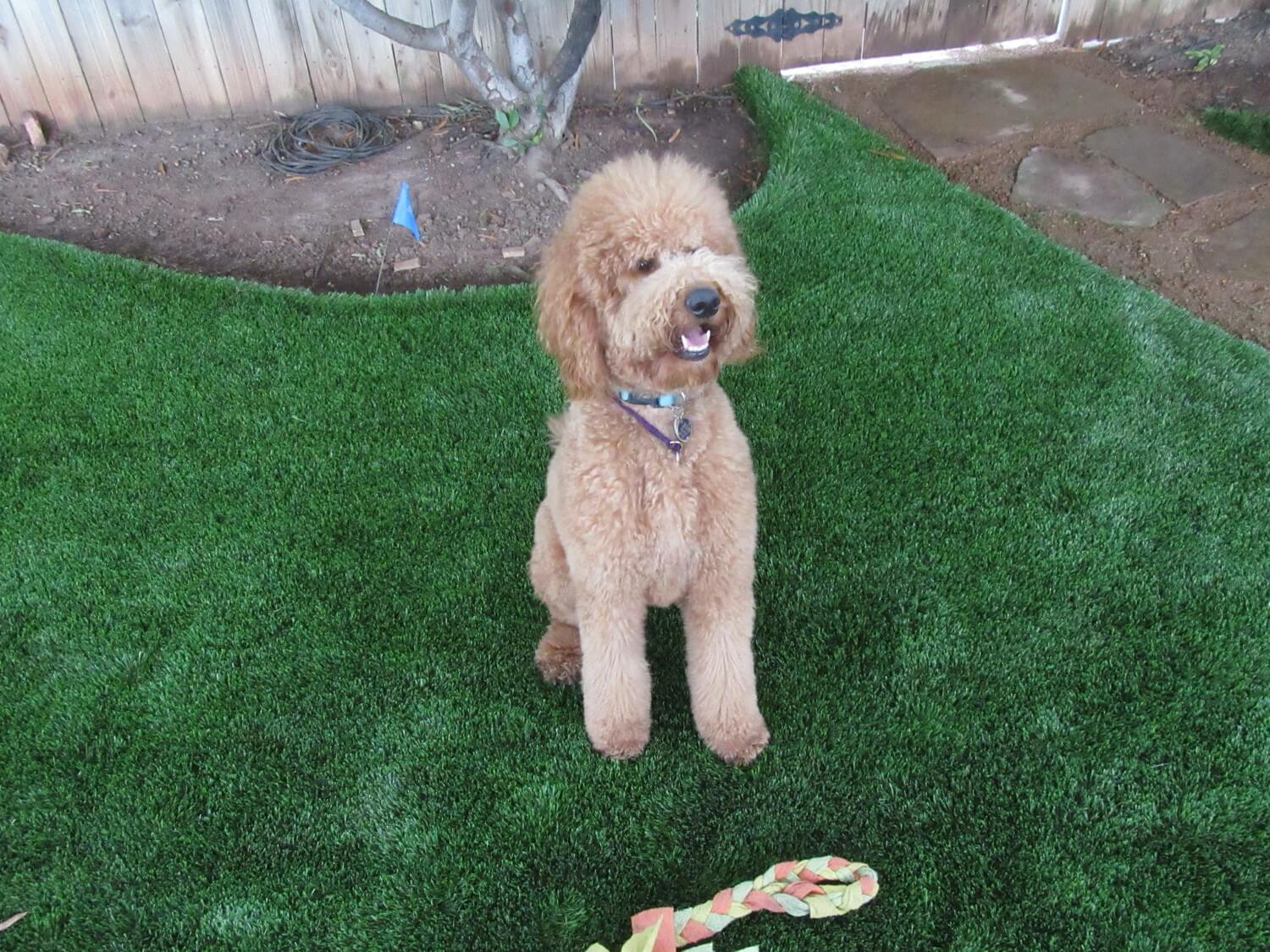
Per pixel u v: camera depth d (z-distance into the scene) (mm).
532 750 1310
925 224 2283
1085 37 3035
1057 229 2299
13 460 1802
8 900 1169
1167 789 1200
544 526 1328
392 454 1790
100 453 1812
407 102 2902
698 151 2686
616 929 1113
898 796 1222
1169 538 1526
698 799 1242
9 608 1531
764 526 1602
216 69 2816
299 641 1464
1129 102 2734
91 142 2834
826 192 2402
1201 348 1896
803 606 1475
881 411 1808
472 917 1132
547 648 1409
